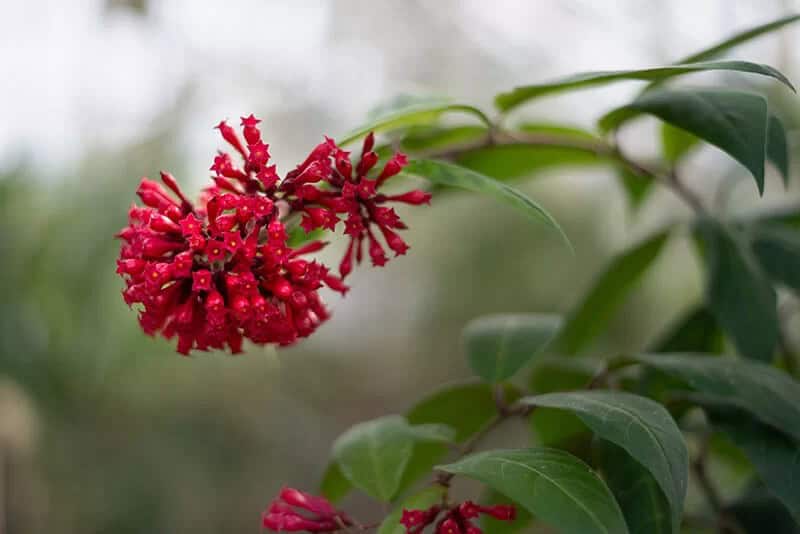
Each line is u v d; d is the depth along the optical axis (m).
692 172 1.14
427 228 1.46
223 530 1.20
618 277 0.63
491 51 1.59
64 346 1.03
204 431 1.23
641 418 0.46
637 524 0.49
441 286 1.44
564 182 1.36
